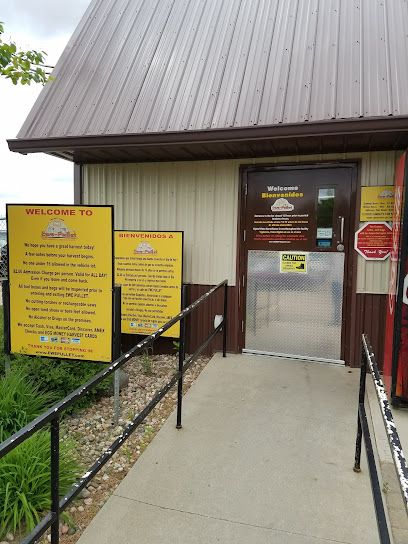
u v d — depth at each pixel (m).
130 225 5.60
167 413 3.80
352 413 3.68
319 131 3.82
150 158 5.33
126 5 6.25
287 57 4.71
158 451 3.10
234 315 5.27
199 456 3.04
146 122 4.46
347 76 4.27
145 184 5.50
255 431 3.38
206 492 2.64
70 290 3.78
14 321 3.90
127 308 5.31
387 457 2.99
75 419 3.79
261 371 4.68
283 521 2.39
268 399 3.97
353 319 4.82
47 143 4.54
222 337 5.33
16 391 3.36
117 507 2.51
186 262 5.40
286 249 5.04
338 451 3.09
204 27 5.52
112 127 4.51
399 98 3.86
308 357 5.03
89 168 5.67
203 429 3.42
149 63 5.23
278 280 5.09
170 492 2.64
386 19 4.82
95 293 3.74
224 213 5.23
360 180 4.70
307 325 5.03
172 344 5.59
